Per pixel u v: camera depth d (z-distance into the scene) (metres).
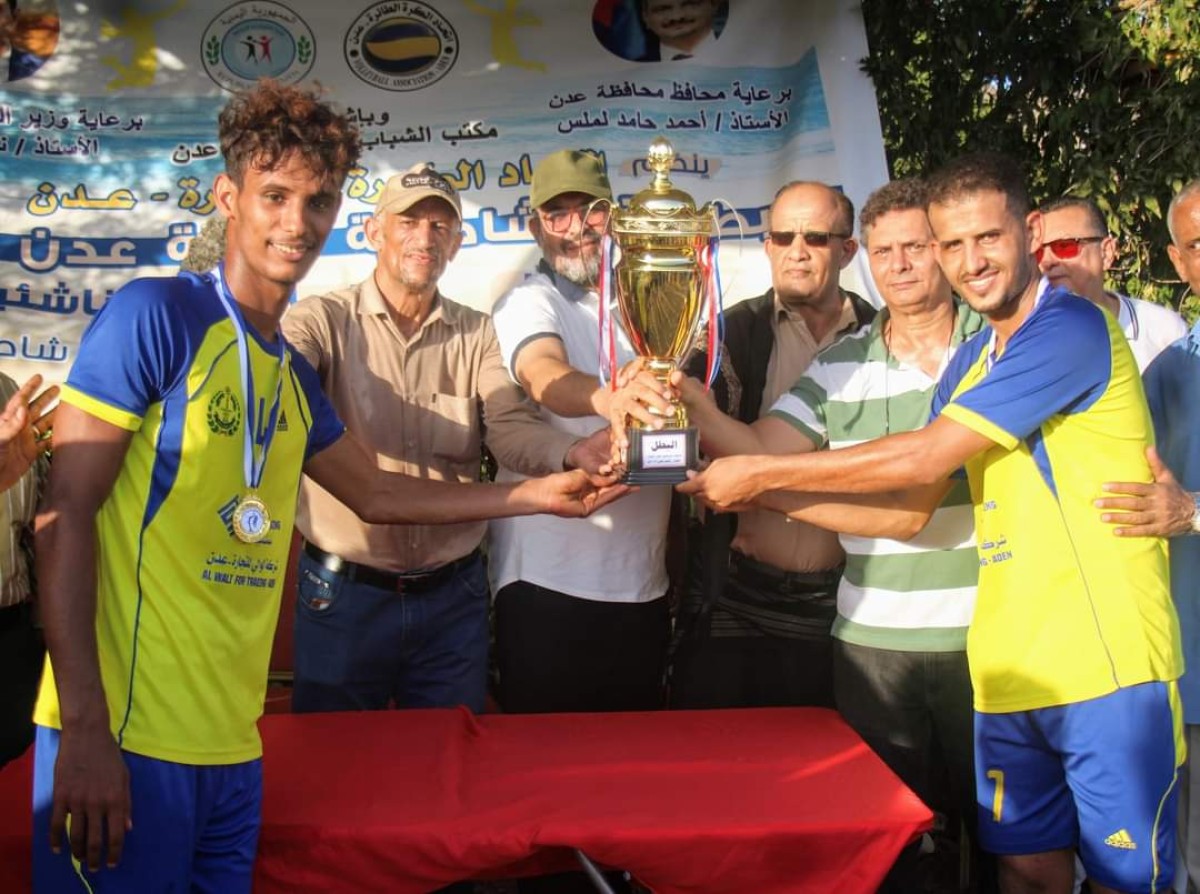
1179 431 2.85
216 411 1.84
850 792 2.06
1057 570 2.26
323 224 1.92
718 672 3.08
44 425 2.08
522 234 4.18
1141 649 2.20
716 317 2.43
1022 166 4.47
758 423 2.83
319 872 1.93
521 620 2.92
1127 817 2.21
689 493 2.56
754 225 4.17
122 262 4.09
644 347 2.48
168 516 1.82
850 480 2.39
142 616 1.80
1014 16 4.36
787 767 2.19
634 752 2.28
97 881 1.78
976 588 2.66
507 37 4.16
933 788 2.94
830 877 1.93
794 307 3.16
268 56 4.12
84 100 4.09
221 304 1.88
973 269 2.28
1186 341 2.87
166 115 4.11
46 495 1.76
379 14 4.13
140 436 1.81
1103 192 4.39
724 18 4.16
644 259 2.42
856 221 4.08
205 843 1.89
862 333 2.84
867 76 4.14
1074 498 2.26
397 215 2.77
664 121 4.17
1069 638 2.24
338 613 2.82
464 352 2.96
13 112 4.06
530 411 2.86
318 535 2.84
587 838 1.88
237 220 1.90
